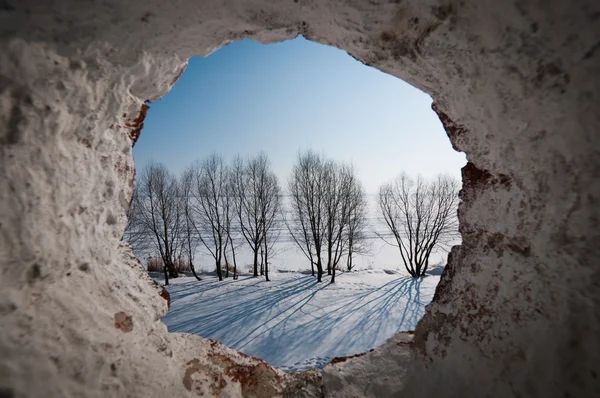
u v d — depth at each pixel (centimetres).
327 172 1545
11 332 96
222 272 1566
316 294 1159
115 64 130
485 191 171
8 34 95
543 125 119
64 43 108
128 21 121
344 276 1435
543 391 117
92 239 144
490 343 152
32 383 96
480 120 151
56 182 115
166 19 129
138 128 191
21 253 102
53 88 109
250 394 188
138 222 1455
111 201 161
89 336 121
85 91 121
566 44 103
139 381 135
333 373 206
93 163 141
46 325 108
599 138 102
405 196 1571
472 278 178
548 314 125
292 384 202
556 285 122
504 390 135
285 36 167
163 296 202
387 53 162
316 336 829
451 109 173
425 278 1380
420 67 160
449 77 152
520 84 121
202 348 206
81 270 137
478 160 167
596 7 94
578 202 112
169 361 165
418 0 123
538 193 130
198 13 133
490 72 129
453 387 163
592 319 108
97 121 136
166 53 150
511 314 143
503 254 158
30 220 105
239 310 1012
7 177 98
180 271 1584
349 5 131
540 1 104
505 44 117
